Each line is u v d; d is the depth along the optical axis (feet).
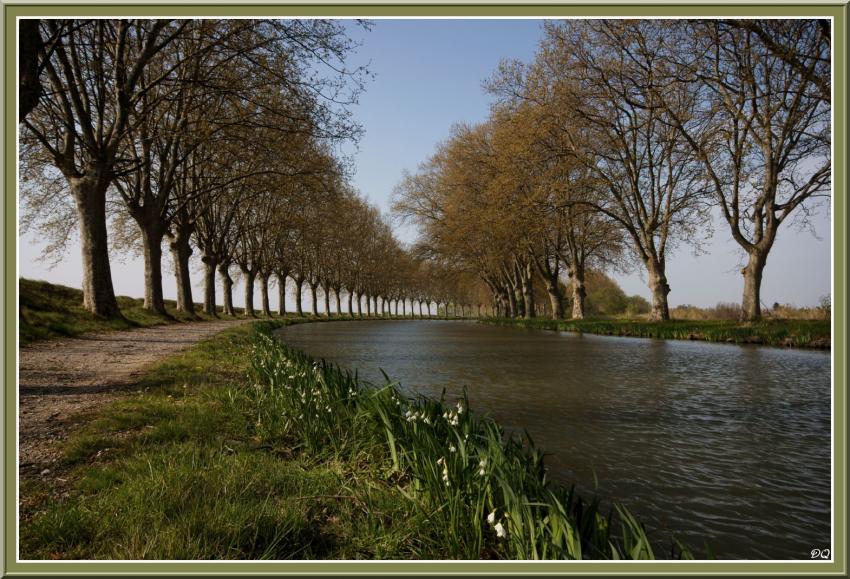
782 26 61.52
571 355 59.00
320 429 18.62
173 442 16.43
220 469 14.02
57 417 19.56
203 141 71.20
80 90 66.80
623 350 64.54
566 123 96.48
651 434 23.29
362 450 17.56
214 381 28.43
